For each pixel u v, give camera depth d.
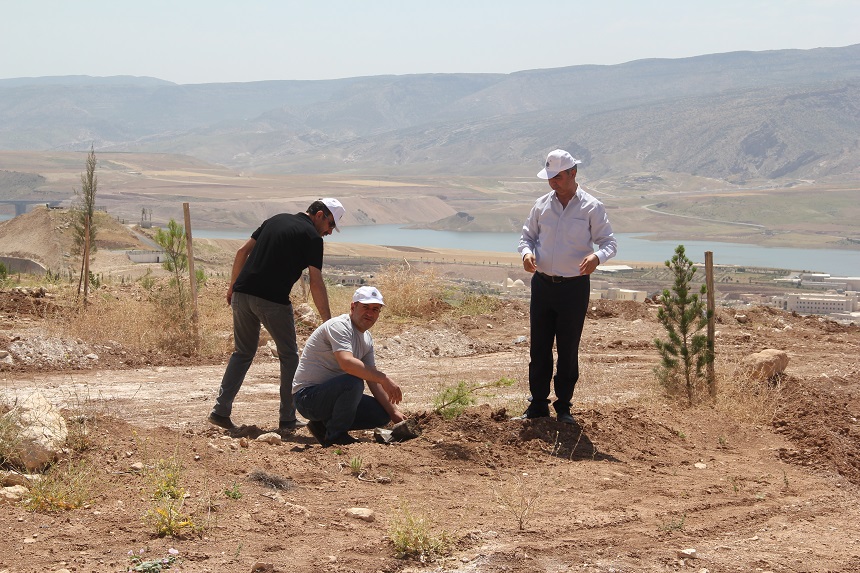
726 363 11.19
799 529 5.78
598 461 7.36
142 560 4.29
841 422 9.08
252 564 4.33
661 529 5.50
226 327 14.41
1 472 5.41
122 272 44.62
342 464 6.54
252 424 8.45
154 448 6.32
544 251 7.91
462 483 6.35
